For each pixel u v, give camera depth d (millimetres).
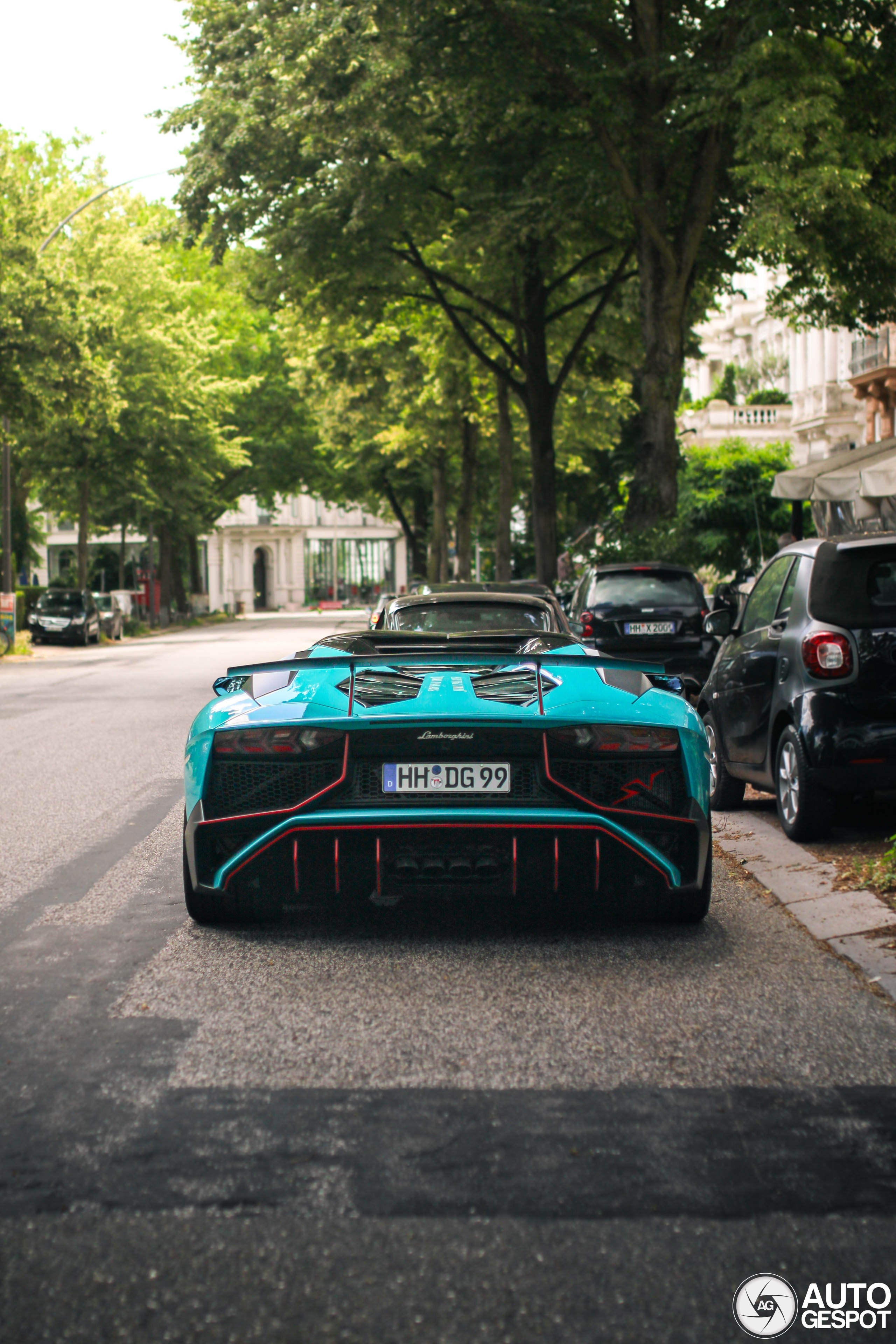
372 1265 2512
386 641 6062
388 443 44812
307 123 20109
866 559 6914
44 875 6379
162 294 42438
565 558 29531
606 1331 2295
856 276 17688
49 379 28391
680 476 33750
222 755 4863
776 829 7609
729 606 8586
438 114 21969
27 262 28438
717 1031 3945
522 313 27578
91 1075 3562
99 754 11375
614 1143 3088
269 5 20000
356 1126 3189
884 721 6707
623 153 19906
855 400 38875
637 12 18891
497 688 5004
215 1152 3037
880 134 17109
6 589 30484
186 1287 2436
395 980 4500
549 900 5129
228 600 100562
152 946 4984
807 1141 3100
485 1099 3377
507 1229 2654
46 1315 2346
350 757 4754
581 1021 4043
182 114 20953
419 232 24641
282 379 56594
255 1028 3975
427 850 4699
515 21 18000
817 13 16562
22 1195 2812
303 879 4785
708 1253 2561
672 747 4832
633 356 29594
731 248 21719
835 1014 4121
